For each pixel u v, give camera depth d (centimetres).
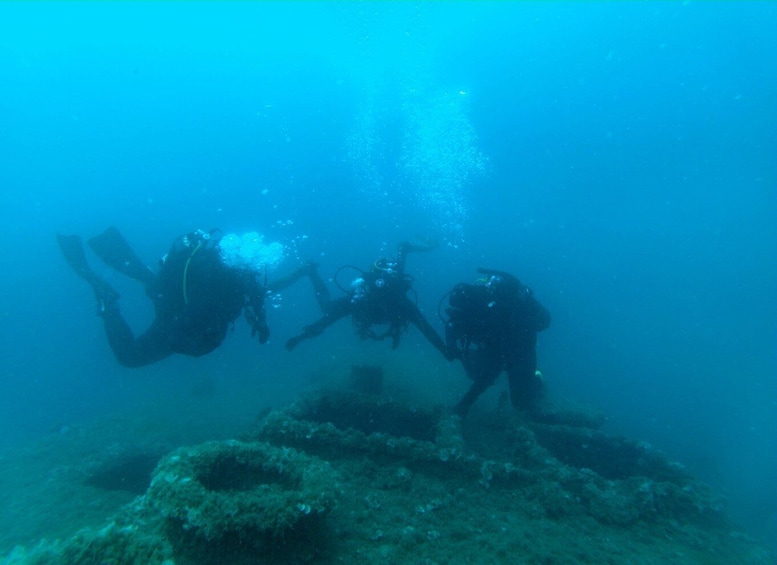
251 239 529
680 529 371
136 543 190
